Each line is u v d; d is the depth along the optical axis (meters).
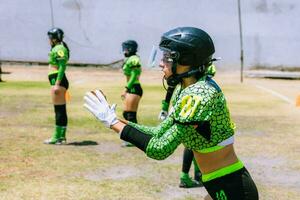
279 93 30.02
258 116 20.89
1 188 10.35
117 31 44.62
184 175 10.69
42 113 20.31
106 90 30.02
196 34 5.51
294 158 13.65
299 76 40.50
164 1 44.22
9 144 14.53
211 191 5.77
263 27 44.38
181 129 5.35
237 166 5.70
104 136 16.14
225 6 44.25
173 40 5.52
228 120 5.61
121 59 44.62
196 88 5.41
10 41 44.47
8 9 44.31
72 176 11.41
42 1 44.22
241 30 44.00
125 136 5.46
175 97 5.79
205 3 44.22
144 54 44.56
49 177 11.27
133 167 12.38
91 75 39.88
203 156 5.67
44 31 44.47
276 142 15.66
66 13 44.34
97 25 44.59
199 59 5.54
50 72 14.67
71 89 30.16
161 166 12.54
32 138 15.49
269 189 10.90
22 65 44.56
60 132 14.77
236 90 31.44
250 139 16.06
